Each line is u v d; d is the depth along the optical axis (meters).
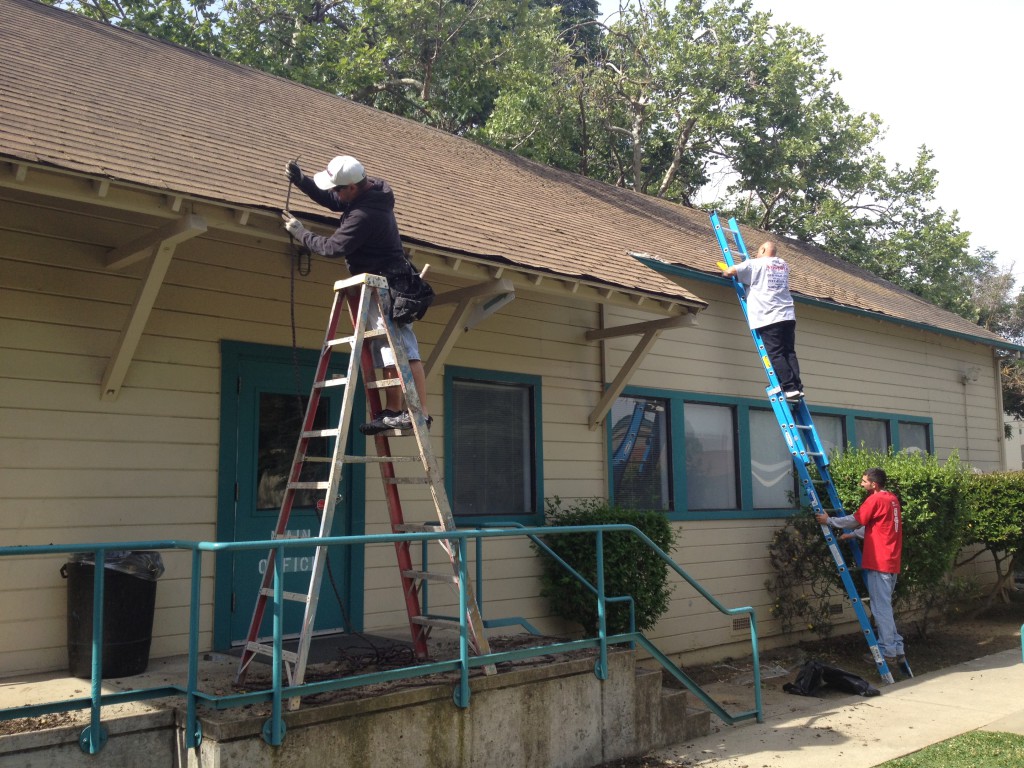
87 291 6.01
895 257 23.89
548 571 8.38
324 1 22.11
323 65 20.03
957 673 9.23
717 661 9.98
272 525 6.78
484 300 7.11
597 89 23.00
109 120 6.13
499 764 5.41
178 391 6.37
